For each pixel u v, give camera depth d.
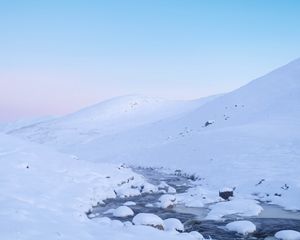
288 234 15.66
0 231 9.86
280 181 28.03
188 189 32.25
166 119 108.75
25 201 15.46
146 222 15.50
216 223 18.98
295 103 64.81
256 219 19.86
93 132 134.88
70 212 15.92
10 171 21.80
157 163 53.91
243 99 82.50
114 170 38.88
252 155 39.72
